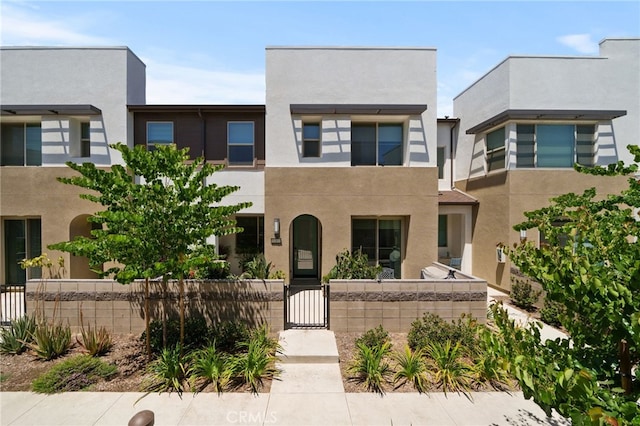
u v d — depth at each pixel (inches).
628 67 477.1
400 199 458.9
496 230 483.5
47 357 256.2
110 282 307.6
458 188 602.2
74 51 478.3
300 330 308.8
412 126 466.9
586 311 111.4
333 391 217.9
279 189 457.4
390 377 232.2
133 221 219.9
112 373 233.3
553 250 128.0
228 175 481.7
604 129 466.3
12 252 487.8
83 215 480.1
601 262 123.2
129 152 235.8
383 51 467.8
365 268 389.1
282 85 464.1
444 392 216.1
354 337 299.7
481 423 187.6
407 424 186.7
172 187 251.3
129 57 489.7
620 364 117.0
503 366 124.8
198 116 492.7
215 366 225.3
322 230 458.6
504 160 478.9
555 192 458.6
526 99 470.3
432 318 291.0
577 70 473.7
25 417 191.0
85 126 496.1
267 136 462.9
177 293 307.7
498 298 433.1
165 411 196.4
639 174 461.7
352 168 457.7
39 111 456.4
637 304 96.6
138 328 305.9
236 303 309.7
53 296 307.0
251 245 530.9
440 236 599.2
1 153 488.4
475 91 551.2
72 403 203.8
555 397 105.3
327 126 464.1
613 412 95.7
